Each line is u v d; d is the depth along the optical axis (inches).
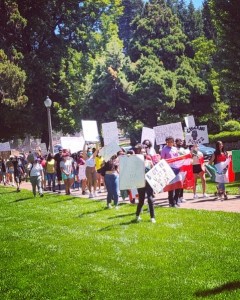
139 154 403.5
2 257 334.3
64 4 1834.4
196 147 560.1
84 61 1878.7
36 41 1822.1
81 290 247.1
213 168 562.3
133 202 556.1
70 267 289.3
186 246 311.0
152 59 2133.4
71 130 1834.4
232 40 1444.4
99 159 689.0
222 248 298.7
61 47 1784.0
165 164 400.8
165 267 269.9
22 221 487.2
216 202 513.0
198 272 254.1
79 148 781.3
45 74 1684.3
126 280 253.4
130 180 396.8
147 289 235.5
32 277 279.3
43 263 304.8
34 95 1729.8
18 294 251.1
